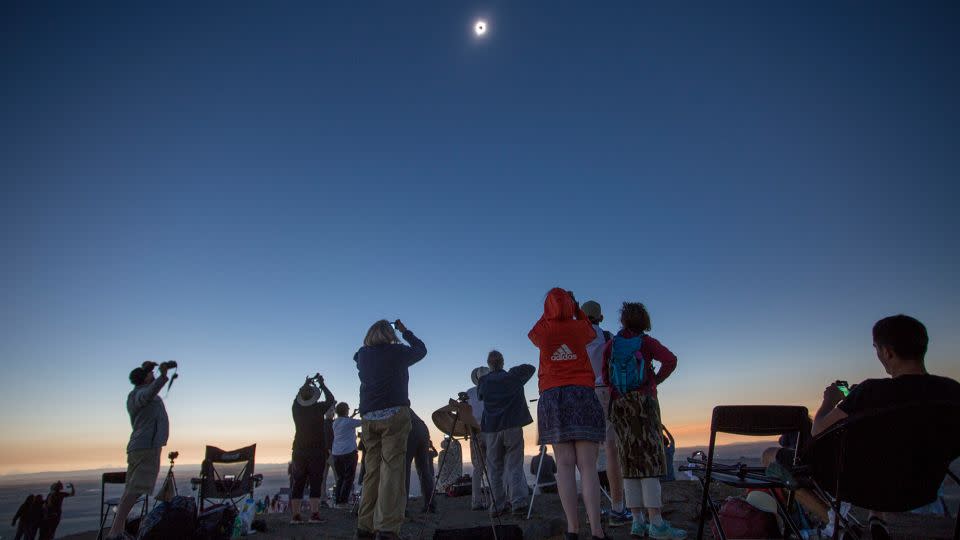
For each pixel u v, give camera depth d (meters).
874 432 2.49
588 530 4.89
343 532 5.75
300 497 6.55
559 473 3.89
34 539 12.59
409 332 5.21
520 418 5.97
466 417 6.23
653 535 4.06
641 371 4.29
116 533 5.02
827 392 3.51
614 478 4.99
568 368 4.11
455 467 9.67
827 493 2.77
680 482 6.60
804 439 3.06
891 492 2.55
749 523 3.74
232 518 5.26
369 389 4.79
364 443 4.89
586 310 5.52
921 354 2.73
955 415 2.32
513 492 5.80
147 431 5.34
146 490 5.28
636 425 4.19
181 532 4.55
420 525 5.53
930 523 4.98
